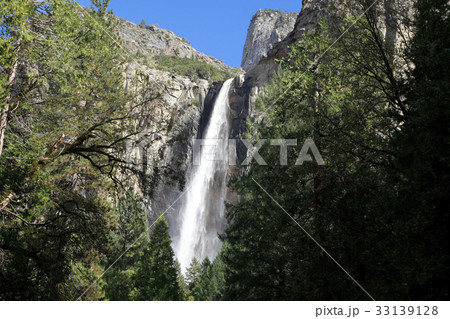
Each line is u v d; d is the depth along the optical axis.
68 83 12.31
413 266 8.84
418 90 10.15
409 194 10.02
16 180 12.73
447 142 8.94
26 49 11.41
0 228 13.02
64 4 11.62
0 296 12.20
